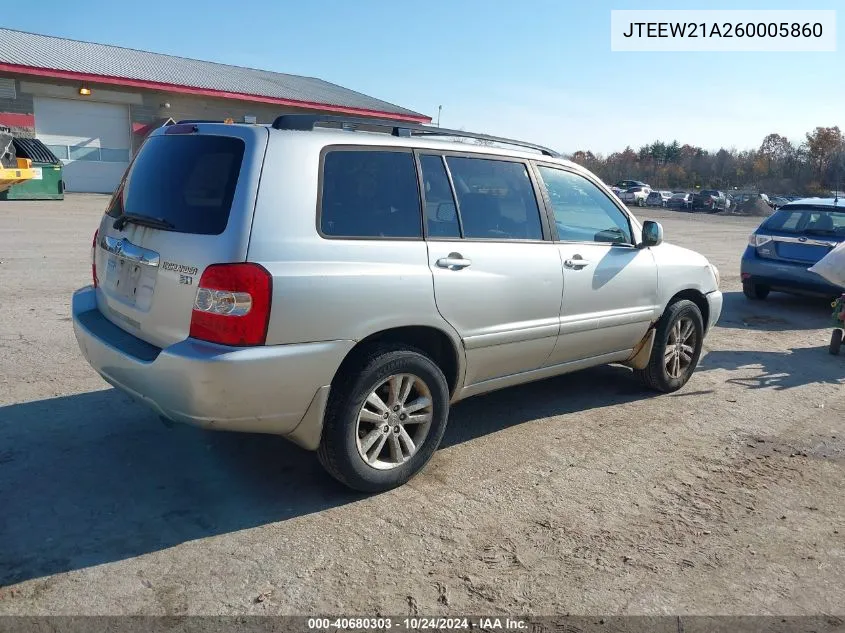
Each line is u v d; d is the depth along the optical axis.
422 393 3.98
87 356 3.96
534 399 5.62
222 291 3.23
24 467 4.00
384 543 3.42
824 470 4.50
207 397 3.25
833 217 9.89
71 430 4.52
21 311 7.50
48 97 25.19
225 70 34.38
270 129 3.56
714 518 3.82
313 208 3.52
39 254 11.38
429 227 4.00
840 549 3.57
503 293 4.29
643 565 3.34
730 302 10.87
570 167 5.07
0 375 5.45
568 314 4.77
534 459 4.46
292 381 3.39
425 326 3.92
